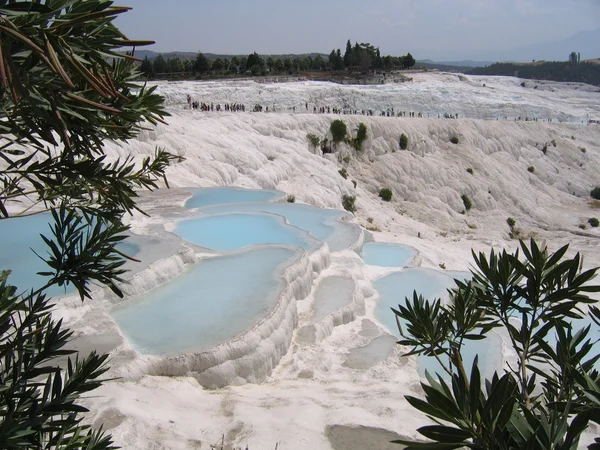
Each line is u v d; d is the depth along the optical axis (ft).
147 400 26.37
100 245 10.98
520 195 141.08
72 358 28.45
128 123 11.42
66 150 9.54
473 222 126.41
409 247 66.03
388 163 129.59
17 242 42.45
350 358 36.55
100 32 8.03
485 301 12.87
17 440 9.04
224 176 84.69
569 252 107.65
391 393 30.55
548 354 12.31
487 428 7.96
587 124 198.49
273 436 24.61
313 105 163.53
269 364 33.06
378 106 177.99
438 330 12.96
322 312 41.24
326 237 57.31
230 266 42.60
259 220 56.13
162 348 30.78
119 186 10.97
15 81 6.68
